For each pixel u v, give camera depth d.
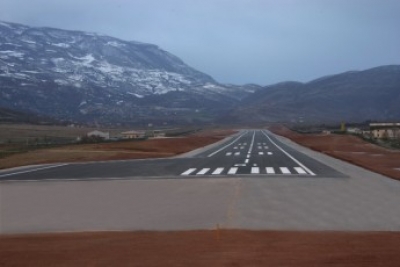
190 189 22.73
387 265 9.87
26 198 21.03
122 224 15.47
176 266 9.98
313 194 20.83
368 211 17.23
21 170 35.03
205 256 10.78
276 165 35.22
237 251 11.26
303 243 12.14
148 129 168.25
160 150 56.34
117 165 37.50
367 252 11.00
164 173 30.34
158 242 12.49
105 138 84.62
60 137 98.81
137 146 60.59
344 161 39.41
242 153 49.94
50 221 16.19
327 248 11.50
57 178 28.59
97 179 27.64
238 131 143.25
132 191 22.48
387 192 21.39
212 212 17.12
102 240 12.91
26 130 121.56
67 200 20.31
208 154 49.34
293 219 15.94
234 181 25.33
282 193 21.11
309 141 76.62
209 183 24.73
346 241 12.35
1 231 14.79
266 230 14.16
